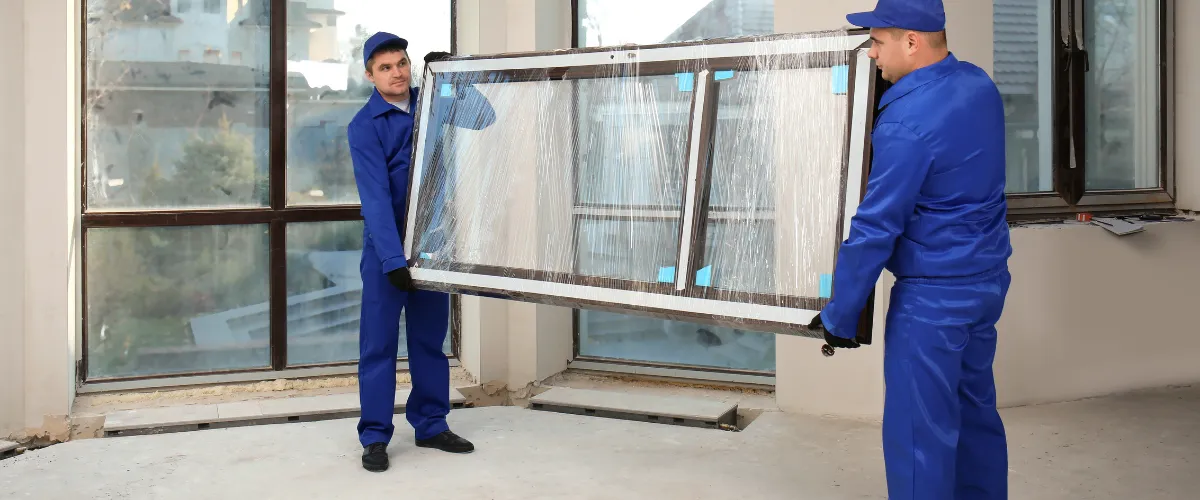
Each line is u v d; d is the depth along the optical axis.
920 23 2.16
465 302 4.19
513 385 4.08
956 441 2.24
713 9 3.97
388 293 3.11
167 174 3.88
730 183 2.49
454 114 2.95
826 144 2.36
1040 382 3.74
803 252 2.38
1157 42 4.04
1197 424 3.47
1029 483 2.92
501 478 3.02
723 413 3.66
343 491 2.91
